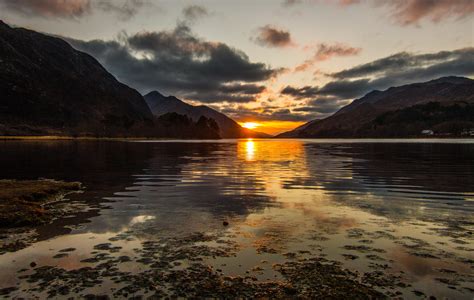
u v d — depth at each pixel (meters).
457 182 27.06
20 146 100.94
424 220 15.34
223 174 33.56
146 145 127.00
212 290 8.45
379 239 12.62
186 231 13.71
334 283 8.87
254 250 11.44
